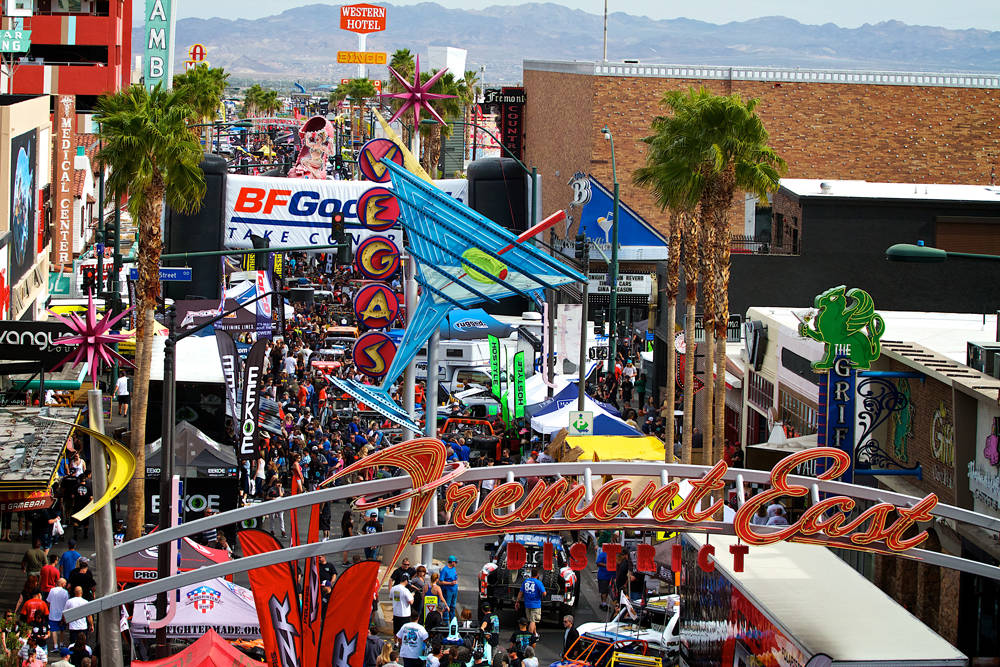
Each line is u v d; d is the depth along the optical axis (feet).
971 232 235.40
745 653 96.78
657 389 254.06
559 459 184.65
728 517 143.95
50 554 152.35
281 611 84.99
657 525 86.84
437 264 155.33
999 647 129.59
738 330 229.45
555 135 420.36
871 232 235.81
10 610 123.75
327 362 263.70
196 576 78.79
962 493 134.51
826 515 152.25
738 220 353.51
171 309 119.24
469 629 130.00
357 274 161.79
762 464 167.32
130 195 153.99
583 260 201.26
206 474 157.38
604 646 121.80
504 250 153.38
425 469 80.74
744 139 161.17
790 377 187.62
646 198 359.05
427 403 157.28
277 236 327.67
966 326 179.01
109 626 78.18
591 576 163.84
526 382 230.48
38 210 248.52
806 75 355.97
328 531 169.58
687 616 114.73
